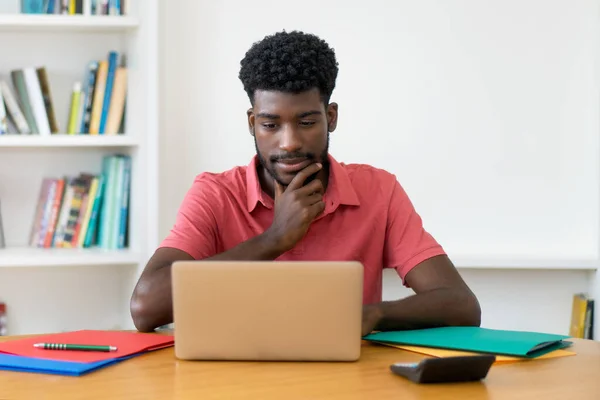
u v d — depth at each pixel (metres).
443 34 3.05
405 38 3.05
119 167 3.03
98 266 3.23
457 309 1.58
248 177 1.90
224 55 3.04
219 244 1.89
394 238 1.91
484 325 3.11
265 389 1.15
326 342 1.31
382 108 3.06
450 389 1.16
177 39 3.01
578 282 3.11
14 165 3.12
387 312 1.50
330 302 1.31
